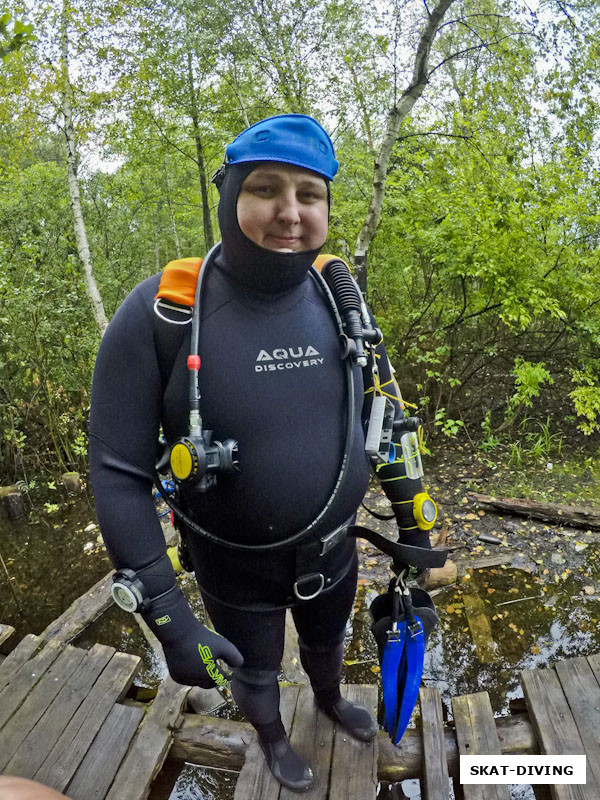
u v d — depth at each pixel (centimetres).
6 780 75
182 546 150
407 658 166
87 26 544
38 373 525
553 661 296
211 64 592
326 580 145
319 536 132
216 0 544
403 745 200
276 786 183
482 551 380
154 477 123
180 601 119
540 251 495
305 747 195
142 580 114
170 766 219
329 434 124
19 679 228
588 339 529
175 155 786
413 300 636
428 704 211
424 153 525
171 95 624
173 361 117
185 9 550
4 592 383
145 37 569
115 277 805
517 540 389
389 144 426
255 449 117
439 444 541
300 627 168
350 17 534
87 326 602
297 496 122
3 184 700
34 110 564
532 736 203
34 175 744
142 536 115
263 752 189
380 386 148
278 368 118
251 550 129
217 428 117
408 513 155
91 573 395
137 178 821
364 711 199
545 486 453
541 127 554
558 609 330
